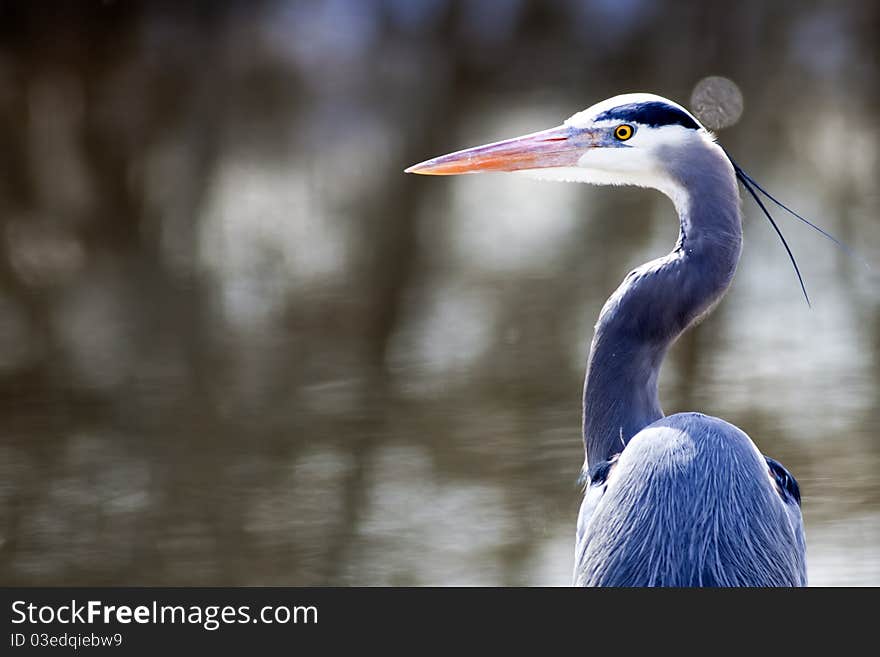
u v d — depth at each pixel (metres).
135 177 23.27
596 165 5.81
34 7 35.97
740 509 4.77
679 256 5.67
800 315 14.77
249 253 18.36
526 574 8.89
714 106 27.78
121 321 15.20
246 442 11.27
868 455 10.80
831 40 35.62
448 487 10.27
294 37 36.59
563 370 13.24
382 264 17.62
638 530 4.81
